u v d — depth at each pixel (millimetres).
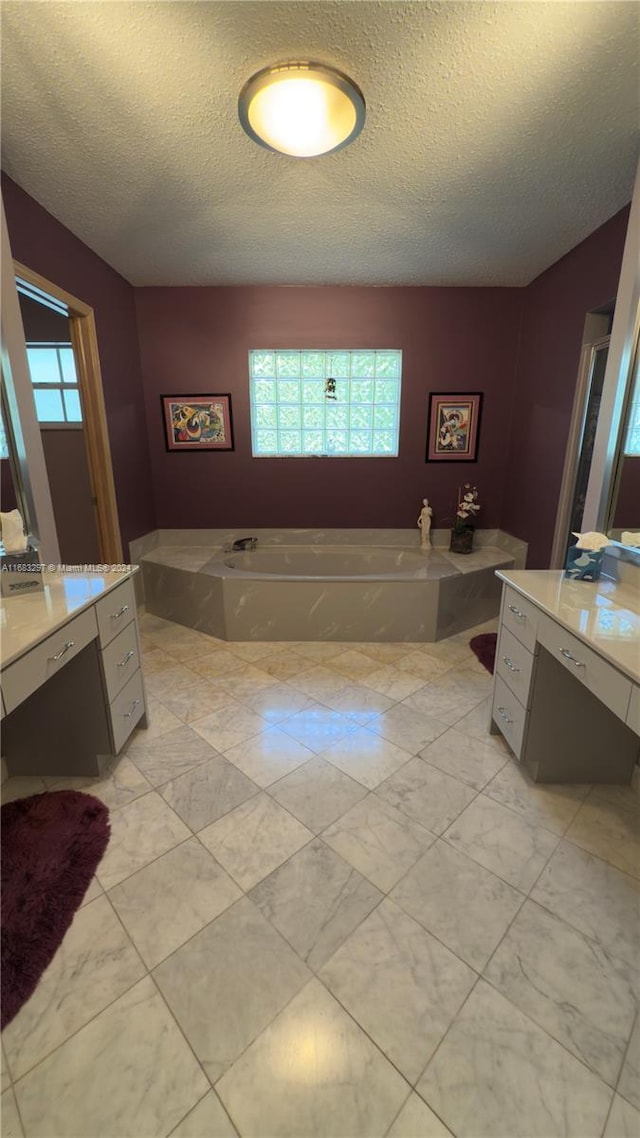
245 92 1488
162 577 3277
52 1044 952
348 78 1468
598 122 1659
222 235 2531
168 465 3629
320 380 3518
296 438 3619
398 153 1836
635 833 1491
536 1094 877
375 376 3506
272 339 3410
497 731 2000
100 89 1495
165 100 1549
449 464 3635
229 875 1331
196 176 1980
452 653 2797
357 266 2963
